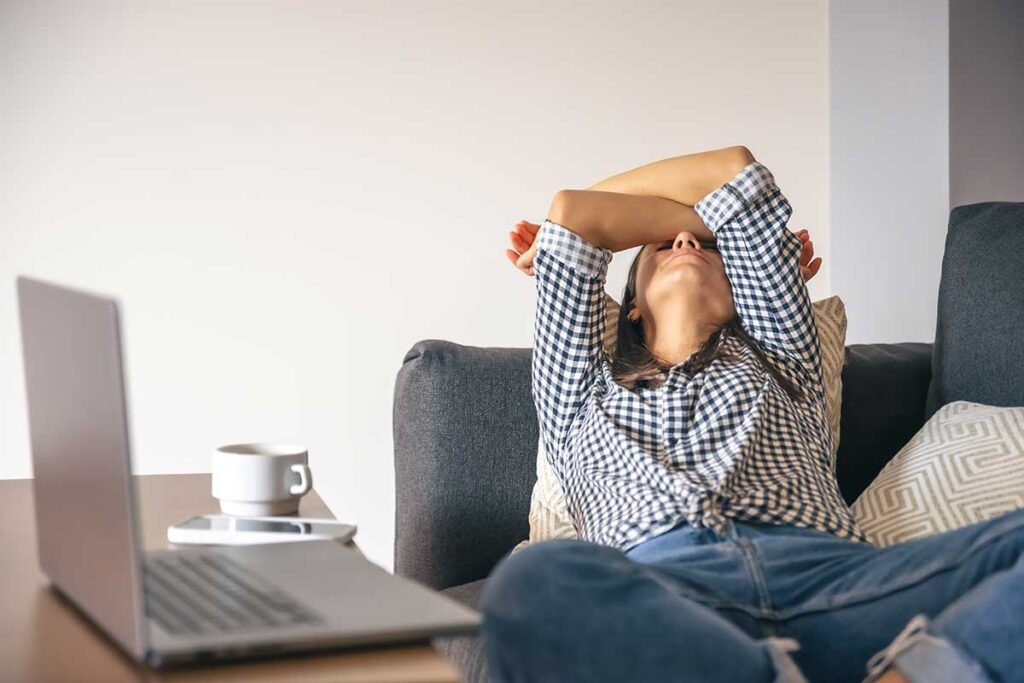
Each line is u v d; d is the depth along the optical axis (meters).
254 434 2.12
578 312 1.61
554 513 1.60
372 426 2.19
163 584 0.81
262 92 2.10
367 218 2.17
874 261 2.37
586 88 2.28
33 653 0.72
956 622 0.97
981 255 1.78
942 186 2.26
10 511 1.23
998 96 2.36
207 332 2.09
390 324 2.19
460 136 2.21
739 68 2.37
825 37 2.41
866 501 1.58
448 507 1.65
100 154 2.02
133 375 2.06
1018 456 1.51
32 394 0.91
